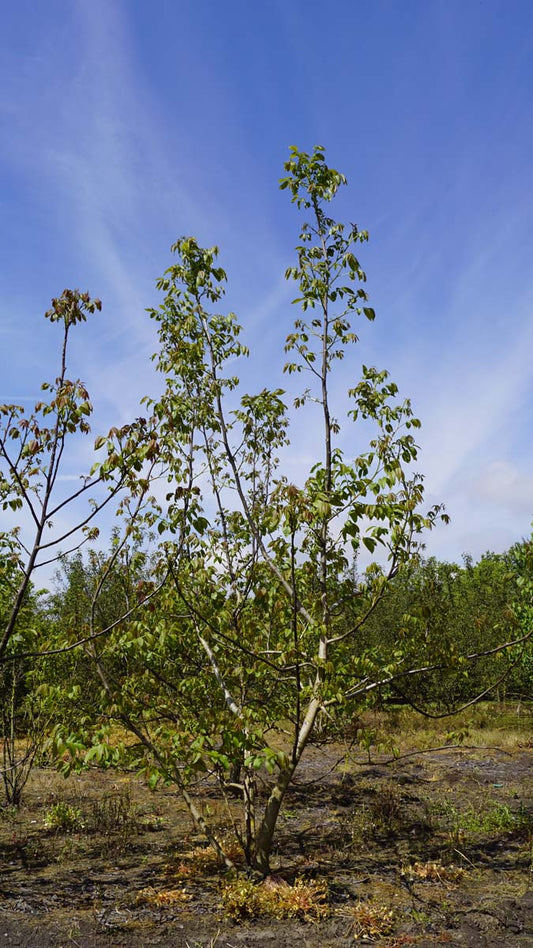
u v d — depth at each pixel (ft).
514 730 51.55
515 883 19.98
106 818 27.22
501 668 53.72
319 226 23.56
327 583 24.11
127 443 16.48
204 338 24.36
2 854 23.30
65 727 17.13
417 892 19.24
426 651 21.15
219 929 16.67
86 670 27.84
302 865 21.56
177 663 23.06
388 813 27.12
